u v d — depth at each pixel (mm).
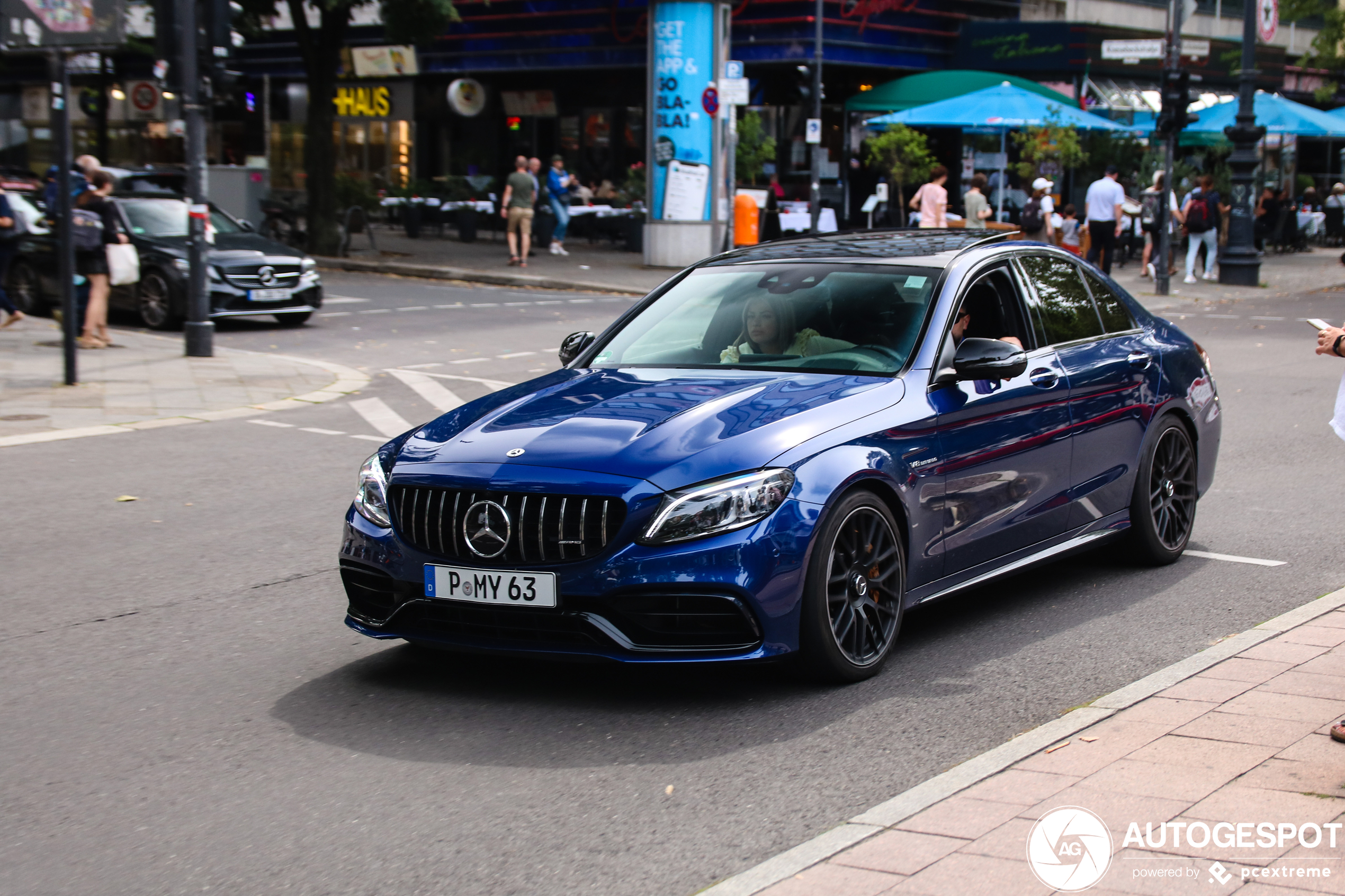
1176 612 6051
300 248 29766
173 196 19328
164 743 4602
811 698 4930
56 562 7168
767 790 4109
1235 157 26484
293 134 41875
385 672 5348
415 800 4086
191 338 15289
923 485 5270
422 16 26875
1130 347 6680
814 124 28500
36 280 19109
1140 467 6645
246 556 7270
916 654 5469
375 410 12188
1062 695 4949
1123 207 27141
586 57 35281
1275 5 26844
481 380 14039
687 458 4695
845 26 31969
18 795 4168
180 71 14891
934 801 3826
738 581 4594
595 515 4633
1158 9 39594
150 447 10438
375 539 4980
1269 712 4449
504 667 5367
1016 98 28422
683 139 26391
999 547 5754
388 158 42031
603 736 4594
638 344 6020
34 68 48438
